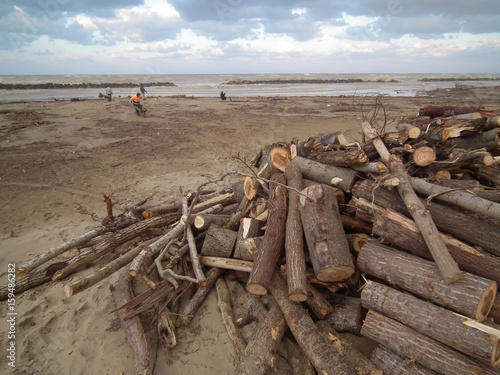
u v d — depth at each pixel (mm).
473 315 2551
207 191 6492
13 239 5422
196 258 4051
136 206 5648
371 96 28297
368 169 4027
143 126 15211
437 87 43469
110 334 3523
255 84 55750
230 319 3557
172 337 3357
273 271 3510
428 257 3143
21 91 35344
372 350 3139
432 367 2553
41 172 8766
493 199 3512
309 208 3635
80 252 4625
